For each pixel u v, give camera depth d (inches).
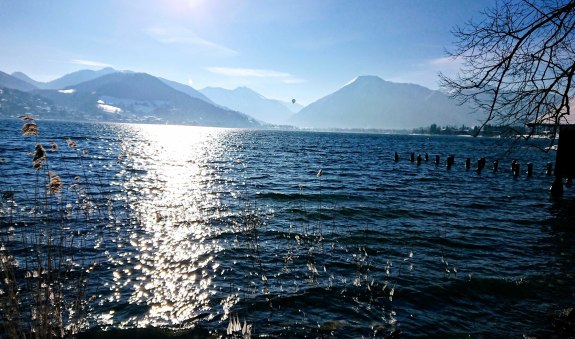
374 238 463.2
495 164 1439.5
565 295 310.0
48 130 3656.5
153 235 443.5
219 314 261.9
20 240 370.3
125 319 249.3
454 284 323.9
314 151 2420.0
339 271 347.9
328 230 495.2
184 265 353.1
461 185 1040.8
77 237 411.8
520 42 182.7
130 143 2522.1
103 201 623.8
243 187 854.5
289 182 960.9
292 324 249.8
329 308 273.9
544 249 445.7
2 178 772.0
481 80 194.4
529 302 295.3
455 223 566.6
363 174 1214.3
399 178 1145.4
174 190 776.3
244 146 2768.2
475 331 247.8
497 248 442.3
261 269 348.5
